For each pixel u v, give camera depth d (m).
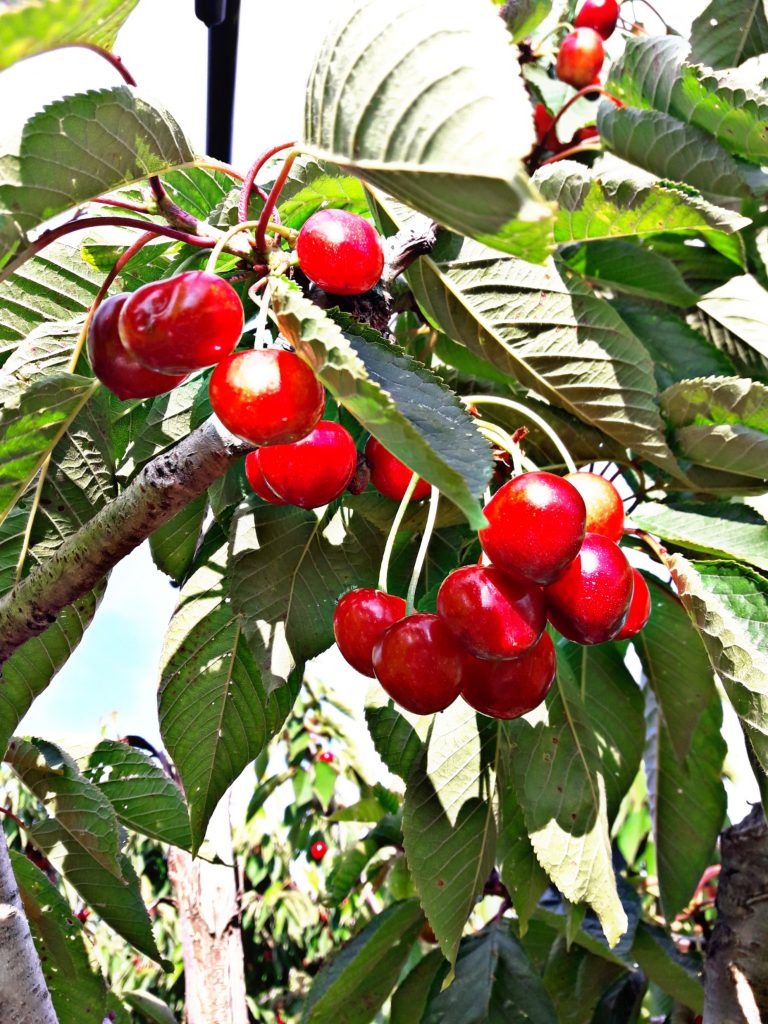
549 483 0.24
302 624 0.32
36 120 0.20
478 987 0.44
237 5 0.41
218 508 0.33
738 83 0.35
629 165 0.39
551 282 0.31
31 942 0.25
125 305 0.21
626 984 0.51
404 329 0.42
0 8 0.16
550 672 0.26
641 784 0.71
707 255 0.40
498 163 0.18
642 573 0.37
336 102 0.20
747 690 0.29
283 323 0.21
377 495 0.32
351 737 1.00
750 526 0.32
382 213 0.32
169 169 0.23
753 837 0.39
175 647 0.32
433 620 0.26
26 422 0.24
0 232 0.21
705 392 0.32
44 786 0.36
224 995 0.46
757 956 0.38
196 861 0.48
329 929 1.09
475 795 0.33
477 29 0.18
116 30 0.20
